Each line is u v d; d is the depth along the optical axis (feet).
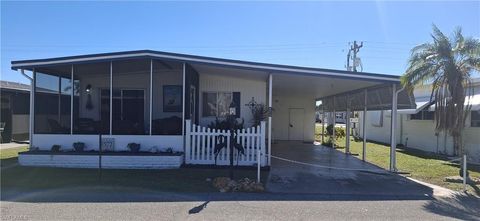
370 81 40.96
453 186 34.58
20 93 76.13
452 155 60.44
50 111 45.47
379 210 25.48
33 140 42.96
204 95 54.70
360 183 34.81
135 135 42.68
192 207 25.13
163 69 48.62
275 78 45.65
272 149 66.69
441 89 39.73
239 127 52.11
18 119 75.72
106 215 22.94
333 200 28.12
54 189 29.78
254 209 24.95
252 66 40.86
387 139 88.33
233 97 54.65
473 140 55.26
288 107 87.45
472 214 25.02
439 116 39.78
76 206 24.95
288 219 22.81
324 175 38.40
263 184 33.09
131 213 23.44
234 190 30.19
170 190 29.86
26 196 27.58
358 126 108.68
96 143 42.93
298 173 39.09
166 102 50.75
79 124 45.93
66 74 47.75
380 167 45.42
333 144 74.18
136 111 51.03
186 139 41.88
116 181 32.91
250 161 41.39
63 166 40.57
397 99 46.47
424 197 29.84
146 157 40.50
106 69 47.85
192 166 40.86
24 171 37.42
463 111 39.58
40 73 44.32
